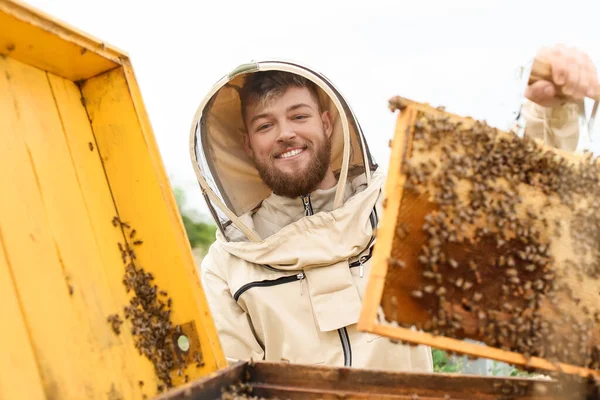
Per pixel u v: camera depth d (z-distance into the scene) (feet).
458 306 5.66
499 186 5.99
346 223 9.98
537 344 5.61
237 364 6.68
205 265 11.41
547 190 6.07
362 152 10.28
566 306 5.79
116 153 7.28
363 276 10.05
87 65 6.97
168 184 7.19
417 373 6.30
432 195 5.78
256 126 11.10
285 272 10.21
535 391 6.03
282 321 9.87
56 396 5.26
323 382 6.51
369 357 9.67
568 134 8.41
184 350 7.02
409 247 5.67
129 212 7.27
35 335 5.30
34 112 6.35
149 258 7.18
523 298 5.75
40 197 6.02
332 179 11.60
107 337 6.23
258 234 11.19
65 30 6.23
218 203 10.41
